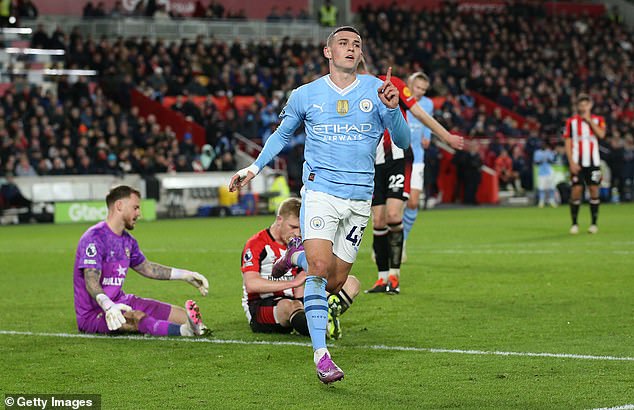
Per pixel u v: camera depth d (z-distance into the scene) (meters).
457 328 11.20
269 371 9.03
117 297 11.35
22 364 9.55
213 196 41.41
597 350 9.73
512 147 47.97
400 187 14.18
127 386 8.52
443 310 12.62
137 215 11.41
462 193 45.53
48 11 53.41
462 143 12.39
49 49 46.88
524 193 46.22
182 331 10.94
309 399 7.91
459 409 7.51
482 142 47.56
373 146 8.84
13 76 46.00
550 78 57.25
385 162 14.16
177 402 7.89
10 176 36.62
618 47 62.91
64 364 9.52
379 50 54.50
